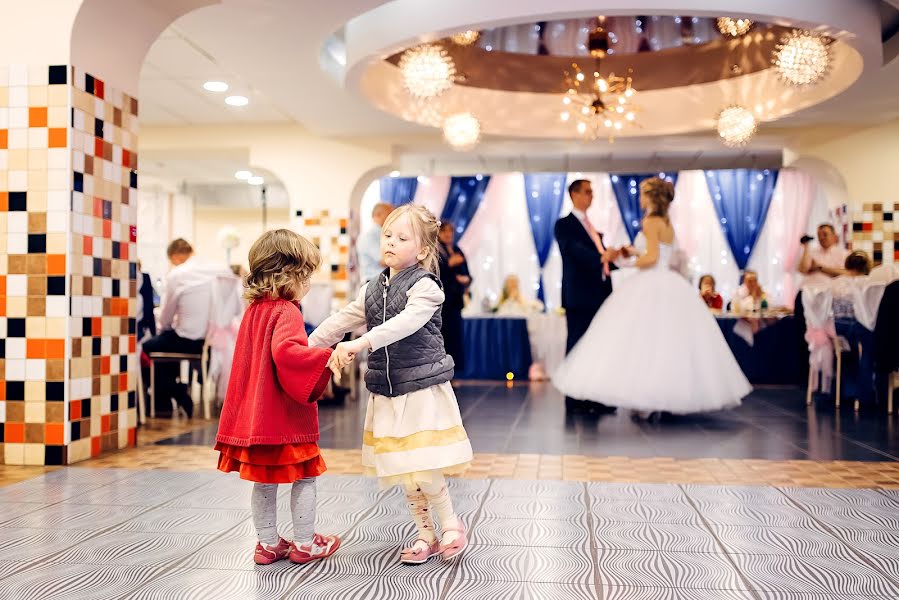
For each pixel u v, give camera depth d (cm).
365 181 1034
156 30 516
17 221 442
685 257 691
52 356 437
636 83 915
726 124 757
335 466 436
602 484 389
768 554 268
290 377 243
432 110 876
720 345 652
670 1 545
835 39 629
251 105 912
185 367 762
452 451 249
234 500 344
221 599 221
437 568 251
